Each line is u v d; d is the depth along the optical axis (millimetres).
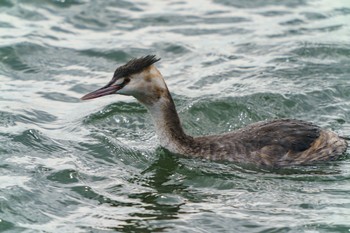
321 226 13281
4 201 13961
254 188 14742
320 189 14617
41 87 19016
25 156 15742
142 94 15961
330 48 20594
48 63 20141
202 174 15305
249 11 23188
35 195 14297
